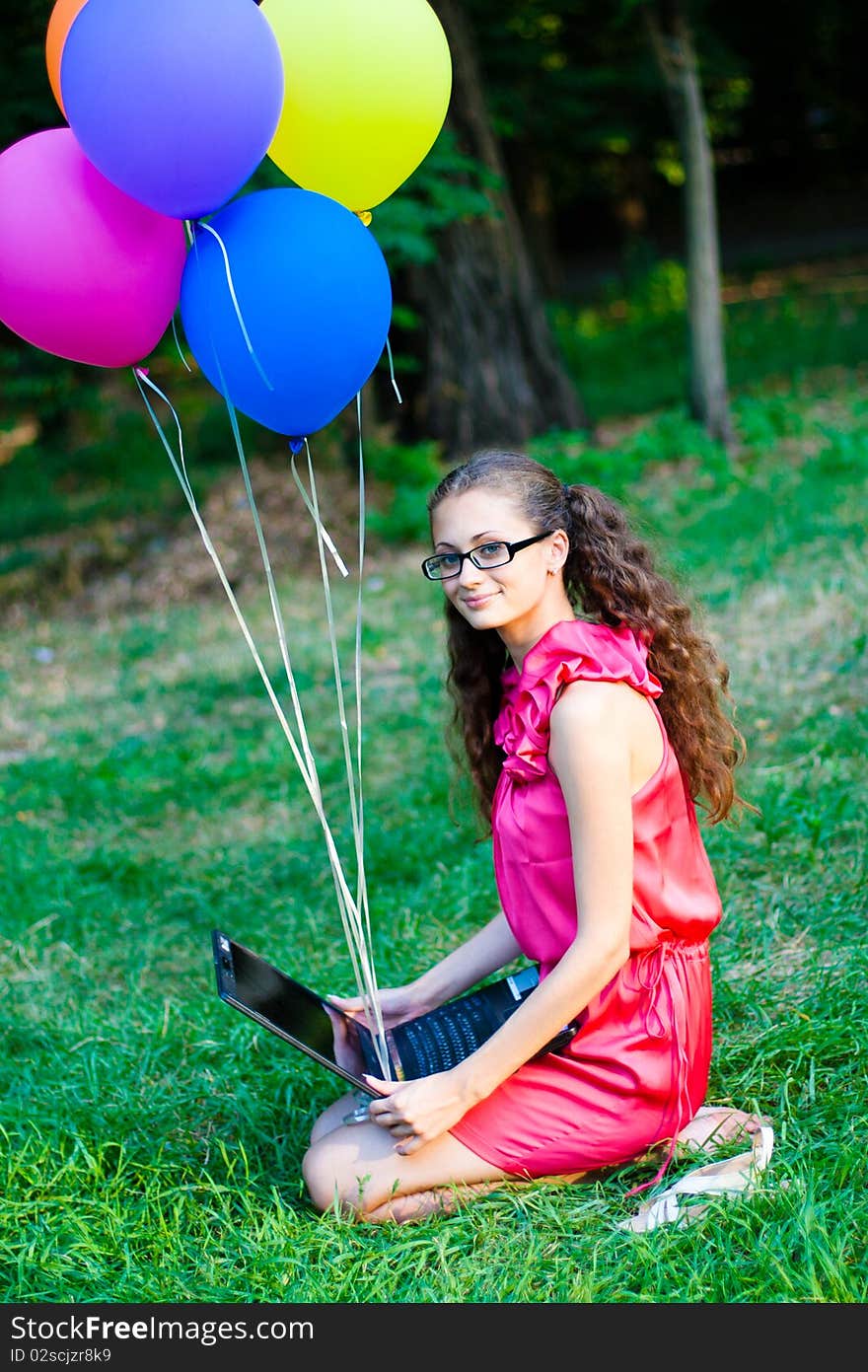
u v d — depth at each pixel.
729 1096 2.65
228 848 4.48
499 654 2.60
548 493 2.29
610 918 2.17
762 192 26.70
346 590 7.59
